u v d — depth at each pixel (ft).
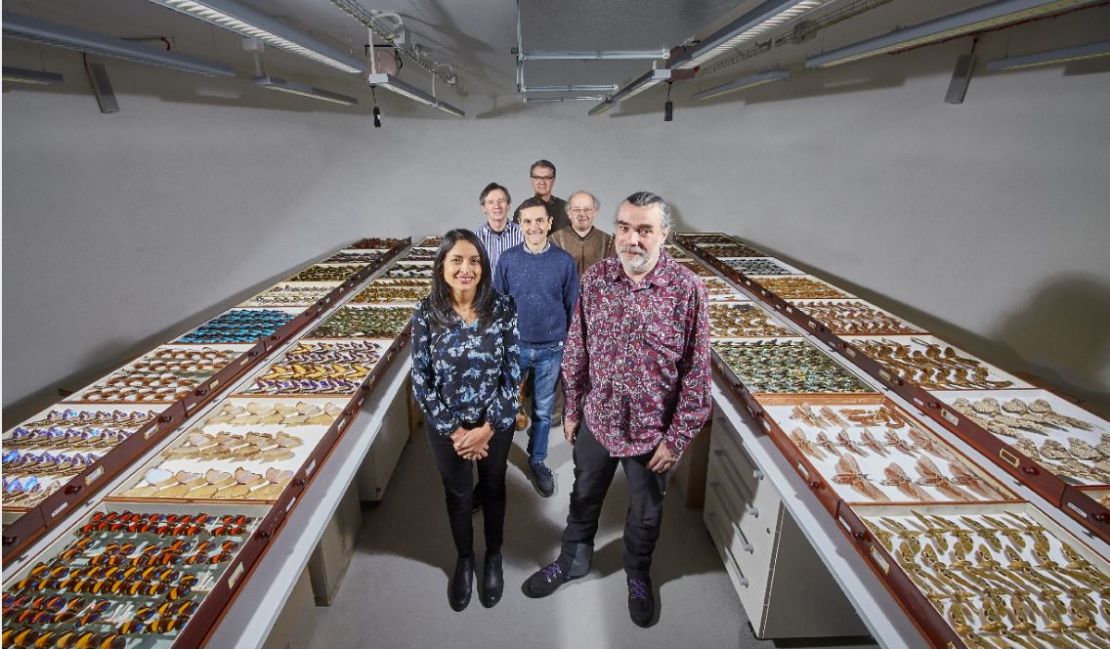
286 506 5.28
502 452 7.25
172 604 4.32
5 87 8.22
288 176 16.35
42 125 8.82
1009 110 8.30
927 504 5.30
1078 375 7.41
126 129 10.52
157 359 8.68
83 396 7.36
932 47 9.88
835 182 13.44
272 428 6.88
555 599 8.04
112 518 5.25
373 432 7.18
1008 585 4.40
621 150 21.62
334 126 18.21
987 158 8.77
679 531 9.49
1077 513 4.95
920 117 10.36
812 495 5.74
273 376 8.31
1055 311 7.70
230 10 5.22
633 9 5.54
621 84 13.88
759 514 6.99
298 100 16.55
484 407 6.81
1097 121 6.98
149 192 11.14
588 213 10.54
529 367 9.91
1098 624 4.06
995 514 5.28
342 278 13.98
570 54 8.11
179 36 10.40
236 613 4.24
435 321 6.35
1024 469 5.49
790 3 4.73
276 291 12.85
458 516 7.59
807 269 14.94
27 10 8.23
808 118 14.46
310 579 7.52
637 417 6.46
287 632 6.53
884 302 11.73
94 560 4.77
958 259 9.53
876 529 5.05
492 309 6.54
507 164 21.83
